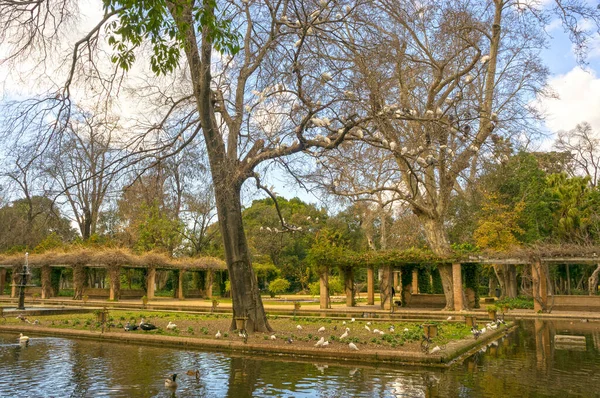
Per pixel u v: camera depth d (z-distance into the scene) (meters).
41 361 10.18
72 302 31.36
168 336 12.81
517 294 37.59
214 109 13.38
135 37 8.07
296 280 49.75
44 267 36.34
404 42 11.83
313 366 9.62
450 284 25.47
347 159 11.98
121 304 29.53
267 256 46.66
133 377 8.62
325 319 19.12
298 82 10.44
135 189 13.09
